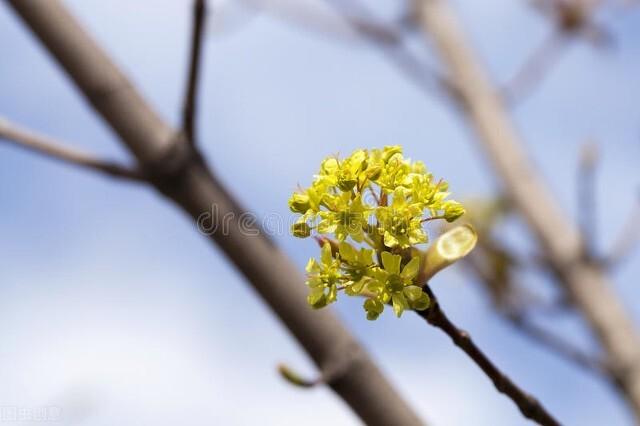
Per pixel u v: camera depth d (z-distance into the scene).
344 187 0.53
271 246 0.62
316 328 0.61
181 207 0.63
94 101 0.63
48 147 0.63
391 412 0.61
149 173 0.63
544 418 0.56
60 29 0.63
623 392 0.77
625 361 0.79
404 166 0.54
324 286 0.54
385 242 0.53
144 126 0.63
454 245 0.54
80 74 0.63
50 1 0.63
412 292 0.54
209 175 0.63
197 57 0.62
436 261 0.54
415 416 0.61
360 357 0.61
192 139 0.63
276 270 0.62
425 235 0.53
